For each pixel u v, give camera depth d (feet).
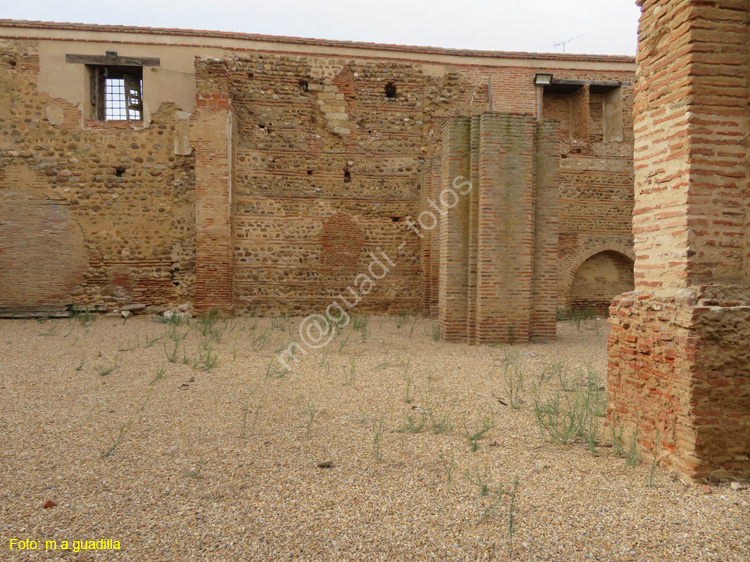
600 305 47.60
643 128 11.83
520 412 15.37
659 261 11.25
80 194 39.29
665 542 7.80
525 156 28.30
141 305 39.81
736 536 7.92
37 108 38.78
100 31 39.50
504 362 23.02
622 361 12.20
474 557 7.54
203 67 39.17
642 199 11.89
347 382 19.20
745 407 9.95
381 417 14.88
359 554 7.66
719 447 9.87
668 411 10.52
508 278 28.30
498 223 28.19
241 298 41.24
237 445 12.54
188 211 40.27
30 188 38.68
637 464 10.99
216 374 20.40
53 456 11.71
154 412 15.24
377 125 43.83
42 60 38.81
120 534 8.27
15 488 9.98
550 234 29.68
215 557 7.60
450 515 8.82
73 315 39.11
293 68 42.52
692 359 9.83
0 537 8.14
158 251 40.06
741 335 9.89
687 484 9.80
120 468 11.05
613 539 7.91
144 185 39.88
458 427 13.96
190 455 11.85
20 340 28.63
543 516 8.70
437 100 44.91
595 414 14.76
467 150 29.40
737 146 10.39
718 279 10.42
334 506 9.23
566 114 50.34
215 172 39.29
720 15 10.32
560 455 11.72
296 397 17.04
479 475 10.52
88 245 39.42
